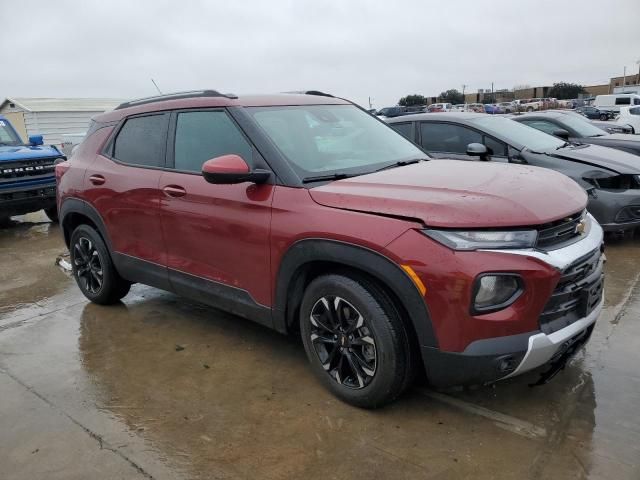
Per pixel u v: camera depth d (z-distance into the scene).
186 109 3.97
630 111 23.02
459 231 2.63
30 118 22.69
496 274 2.57
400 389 2.94
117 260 4.53
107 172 4.47
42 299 5.31
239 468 2.68
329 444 2.82
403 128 7.21
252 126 3.52
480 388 3.26
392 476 2.56
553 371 3.03
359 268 2.86
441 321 2.65
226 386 3.45
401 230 2.73
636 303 4.47
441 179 3.13
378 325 2.85
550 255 2.66
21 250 7.46
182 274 3.96
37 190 8.70
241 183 3.43
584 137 8.23
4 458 2.84
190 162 3.87
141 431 3.01
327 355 3.21
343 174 3.40
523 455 2.66
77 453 2.85
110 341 4.21
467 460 2.64
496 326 2.59
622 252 5.96
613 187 5.95
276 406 3.19
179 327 4.42
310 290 3.17
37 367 3.84
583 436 2.78
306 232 3.05
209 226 3.63
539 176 3.27
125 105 4.70
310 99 4.19
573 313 2.88
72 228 5.14
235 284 3.59
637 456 2.61
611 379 3.30
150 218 4.09
